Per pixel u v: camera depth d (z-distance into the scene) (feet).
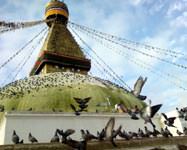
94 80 134.92
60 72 144.56
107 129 52.42
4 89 116.67
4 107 94.12
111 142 53.01
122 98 116.67
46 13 181.27
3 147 45.24
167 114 88.94
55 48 158.51
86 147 50.14
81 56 164.66
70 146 49.47
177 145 62.34
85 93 108.68
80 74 146.30
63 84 117.39
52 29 171.53
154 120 87.04
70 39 171.22
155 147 58.44
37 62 159.12
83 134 54.13
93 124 73.92
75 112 73.51
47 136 67.00
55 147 48.42
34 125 67.21
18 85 119.55
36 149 46.91
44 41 169.68
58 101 99.71
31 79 128.77
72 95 105.91
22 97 102.42
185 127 82.07
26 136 65.05
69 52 161.48
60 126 69.62
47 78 128.47
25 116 67.51
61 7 181.78
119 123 77.56
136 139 57.57
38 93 104.99
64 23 179.01
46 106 95.50
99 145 51.52
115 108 94.38
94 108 98.12
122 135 56.70
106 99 106.83
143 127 81.87
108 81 146.41
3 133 65.00
